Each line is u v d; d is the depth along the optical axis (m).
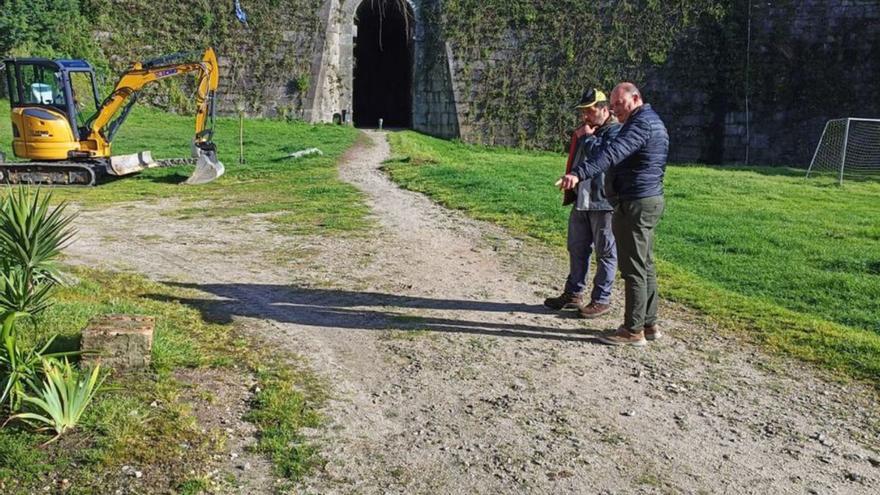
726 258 9.36
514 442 4.41
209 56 16.83
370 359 5.64
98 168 15.71
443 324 6.51
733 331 6.56
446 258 9.05
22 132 15.57
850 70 28.91
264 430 4.37
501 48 30.05
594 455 4.29
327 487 3.85
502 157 23.67
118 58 28.70
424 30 30.22
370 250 9.38
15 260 5.18
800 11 29.27
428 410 4.80
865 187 18.59
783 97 29.25
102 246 9.39
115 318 5.19
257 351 5.65
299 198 13.57
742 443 4.50
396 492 3.83
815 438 4.59
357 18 32.53
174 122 27.16
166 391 4.67
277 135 24.86
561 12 30.09
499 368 5.54
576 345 6.10
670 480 4.04
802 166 28.84
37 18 26.86
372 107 37.03
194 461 3.97
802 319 6.84
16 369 4.32
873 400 5.16
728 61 29.69
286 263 8.62
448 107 29.89
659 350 6.06
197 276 7.90
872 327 6.75
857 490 4.00
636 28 30.11
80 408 4.19
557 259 9.16
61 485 3.68
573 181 5.60
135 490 3.69
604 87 30.00
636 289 6.00
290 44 29.73
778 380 5.48
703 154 29.95
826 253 9.70
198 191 14.74
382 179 16.05
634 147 5.61
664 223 11.75
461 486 3.91
